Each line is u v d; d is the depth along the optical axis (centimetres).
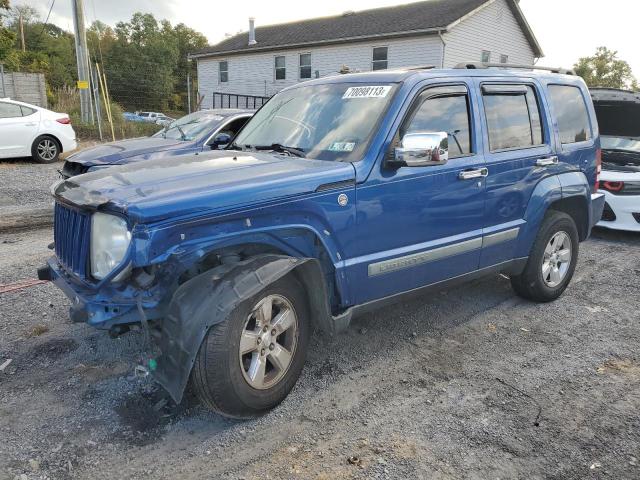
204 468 288
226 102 3247
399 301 407
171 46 6328
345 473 285
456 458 298
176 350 293
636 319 503
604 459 300
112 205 296
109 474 281
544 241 506
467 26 2356
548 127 507
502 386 376
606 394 369
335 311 373
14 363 389
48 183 1135
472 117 438
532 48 2788
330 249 353
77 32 1945
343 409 345
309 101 445
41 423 320
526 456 302
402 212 386
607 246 780
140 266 287
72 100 2302
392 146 378
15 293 521
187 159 387
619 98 921
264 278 305
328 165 359
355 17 2895
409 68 456
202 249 303
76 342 420
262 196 318
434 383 379
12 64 3256
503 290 568
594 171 566
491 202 448
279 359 334
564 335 464
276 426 326
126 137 2042
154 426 321
